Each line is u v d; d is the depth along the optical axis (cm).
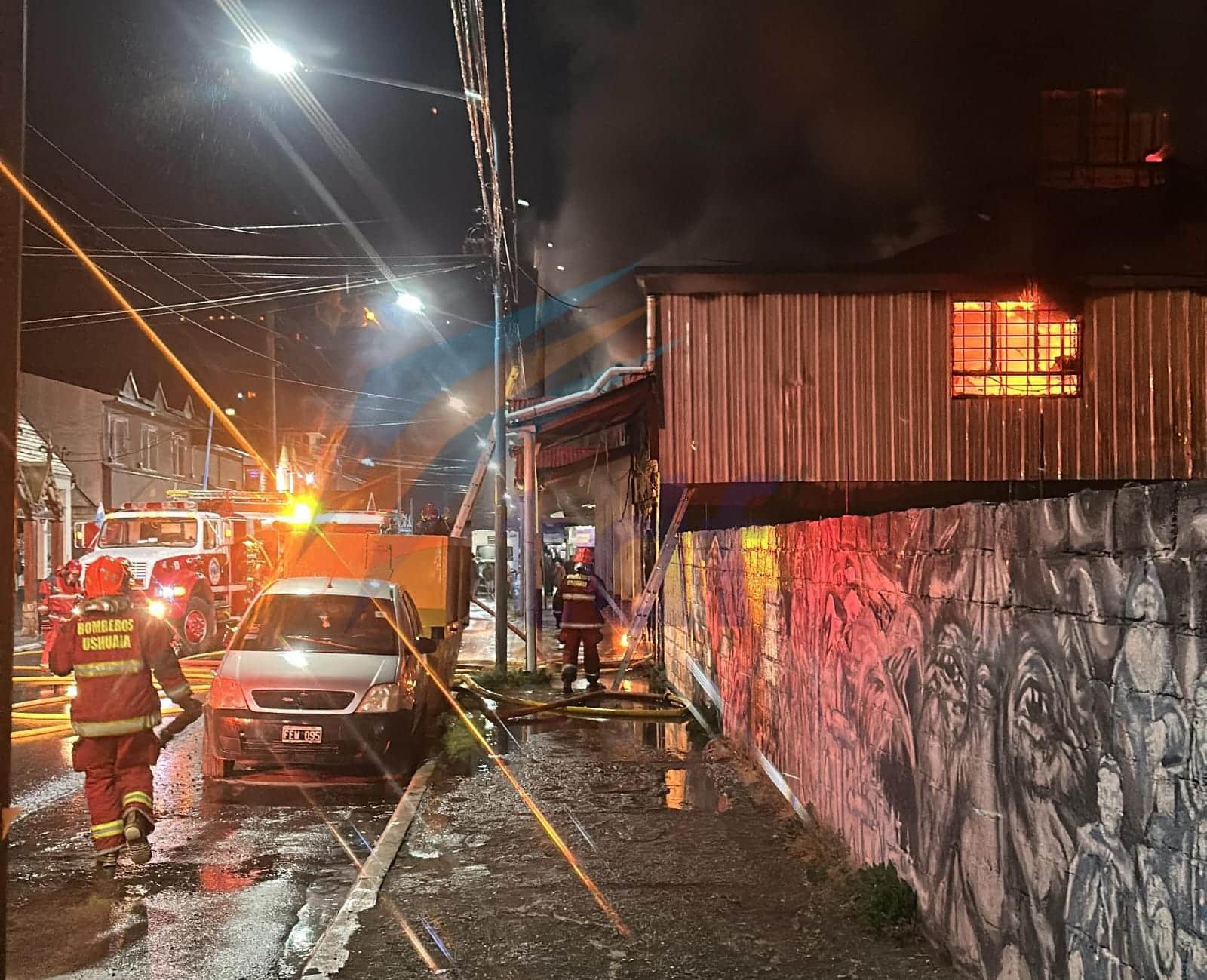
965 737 443
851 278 1636
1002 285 1638
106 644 636
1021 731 388
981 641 427
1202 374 1638
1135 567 311
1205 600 276
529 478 1616
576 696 1355
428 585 1462
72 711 632
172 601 1848
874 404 1647
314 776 923
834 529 649
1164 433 1636
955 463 1641
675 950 492
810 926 518
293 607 1041
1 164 361
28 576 2734
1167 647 294
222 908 573
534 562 1592
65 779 899
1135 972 309
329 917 559
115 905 579
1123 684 317
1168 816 293
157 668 655
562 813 762
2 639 354
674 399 1644
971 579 438
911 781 512
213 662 1764
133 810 631
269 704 880
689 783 864
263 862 661
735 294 1656
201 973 482
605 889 584
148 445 3766
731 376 1648
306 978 462
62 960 498
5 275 360
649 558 1841
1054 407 1641
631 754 995
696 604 1225
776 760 812
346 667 925
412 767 940
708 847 668
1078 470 1636
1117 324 1638
